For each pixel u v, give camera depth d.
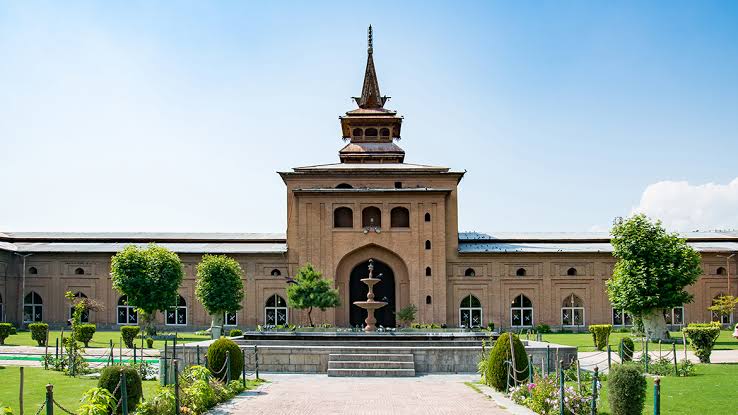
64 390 18.53
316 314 45.69
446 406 16.02
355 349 24.48
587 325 48.06
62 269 49.56
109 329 48.75
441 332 28.23
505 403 16.31
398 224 47.59
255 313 48.06
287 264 48.19
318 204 46.62
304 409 15.57
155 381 21.05
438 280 46.12
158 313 48.88
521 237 52.62
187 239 53.19
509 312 47.84
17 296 49.34
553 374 17.14
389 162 53.06
